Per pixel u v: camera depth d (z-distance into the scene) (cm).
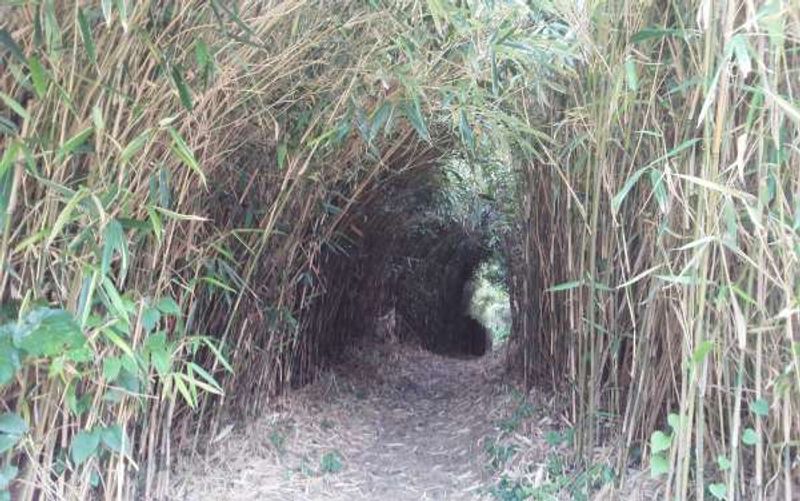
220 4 146
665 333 212
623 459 223
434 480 305
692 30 164
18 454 167
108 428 170
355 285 538
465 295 970
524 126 243
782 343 176
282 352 368
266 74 196
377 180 378
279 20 181
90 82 141
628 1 193
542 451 284
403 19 202
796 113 136
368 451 351
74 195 139
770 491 186
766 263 171
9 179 137
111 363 161
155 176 173
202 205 233
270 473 283
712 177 154
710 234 160
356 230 407
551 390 341
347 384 482
